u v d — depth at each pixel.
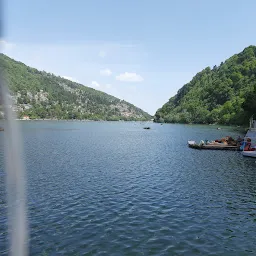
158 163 40.81
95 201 22.31
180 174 33.22
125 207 21.00
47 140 76.56
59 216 18.98
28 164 37.91
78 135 99.75
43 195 23.66
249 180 30.47
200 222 18.39
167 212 20.11
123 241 15.47
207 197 23.95
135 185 27.59
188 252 14.38
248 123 124.38
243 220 18.91
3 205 20.53
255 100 114.94
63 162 40.06
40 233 16.31
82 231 16.69
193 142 66.50
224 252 14.51
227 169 36.75
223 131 121.44
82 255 13.97
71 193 24.42
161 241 15.53
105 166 37.59
